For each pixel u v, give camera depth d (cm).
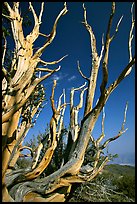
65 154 567
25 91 541
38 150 512
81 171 552
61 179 491
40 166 489
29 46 618
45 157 497
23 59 581
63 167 510
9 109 512
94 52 596
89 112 544
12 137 516
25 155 684
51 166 688
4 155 489
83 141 532
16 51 605
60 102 572
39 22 685
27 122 681
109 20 468
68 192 503
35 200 459
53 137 524
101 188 841
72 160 519
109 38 472
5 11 667
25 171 489
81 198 842
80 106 640
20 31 625
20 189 460
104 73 475
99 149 601
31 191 469
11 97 526
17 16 644
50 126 535
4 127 508
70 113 625
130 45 549
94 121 538
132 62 486
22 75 554
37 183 484
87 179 523
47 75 566
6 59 838
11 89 530
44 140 670
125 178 1177
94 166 553
